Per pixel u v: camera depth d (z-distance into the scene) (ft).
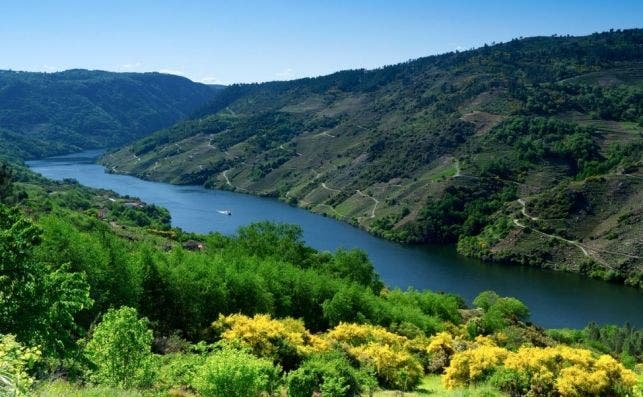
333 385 110.22
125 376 83.41
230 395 85.97
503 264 560.61
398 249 611.47
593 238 577.02
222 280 190.90
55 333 68.90
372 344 155.63
